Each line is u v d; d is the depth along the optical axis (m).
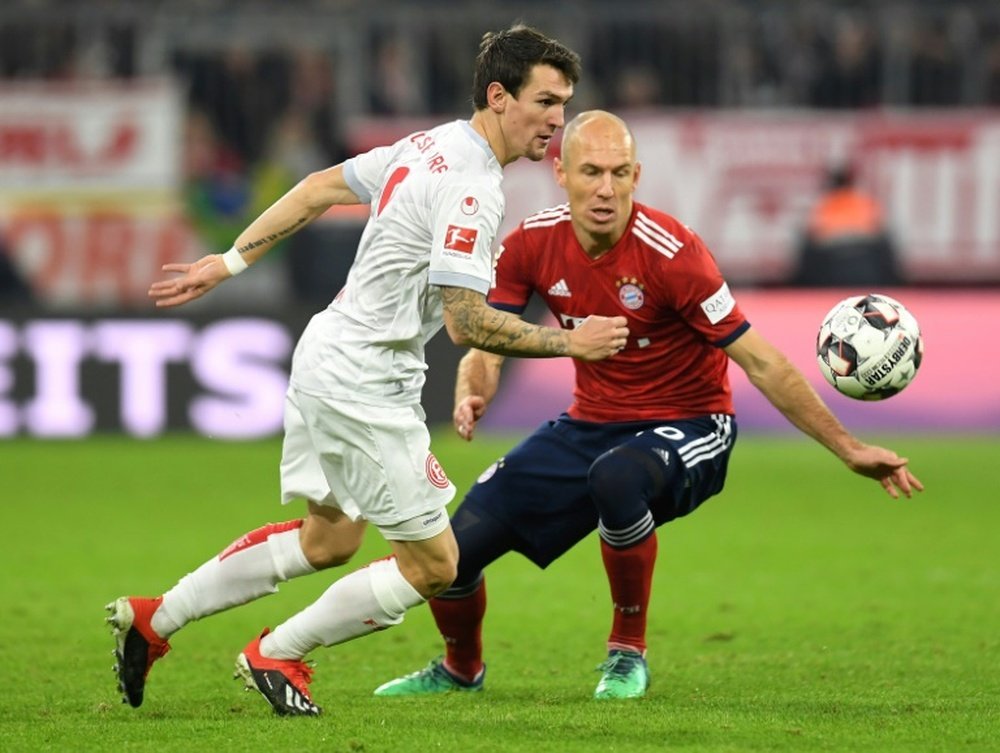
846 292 58.75
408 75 61.34
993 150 58.56
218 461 52.47
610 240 21.31
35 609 29.08
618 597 21.17
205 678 22.94
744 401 60.81
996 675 22.84
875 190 58.59
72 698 21.00
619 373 21.88
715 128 58.38
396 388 18.52
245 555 19.19
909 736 17.89
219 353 57.47
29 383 57.31
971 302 59.09
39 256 58.19
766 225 58.62
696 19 61.25
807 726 18.45
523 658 24.77
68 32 60.84
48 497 44.69
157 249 58.75
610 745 17.22
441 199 17.97
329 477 18.77
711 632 27.06
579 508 21.84
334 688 22.20
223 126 61.06
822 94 61.75
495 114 18.34
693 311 20.94
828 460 54.91
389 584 18.75
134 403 57.44
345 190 19.64
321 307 57.78
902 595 30.75
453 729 18.11
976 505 43.94
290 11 61.78
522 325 17.94
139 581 32.22
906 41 61.53
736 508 43.75
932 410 58.78
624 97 61.50
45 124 57.91
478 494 21.80
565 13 61.19
